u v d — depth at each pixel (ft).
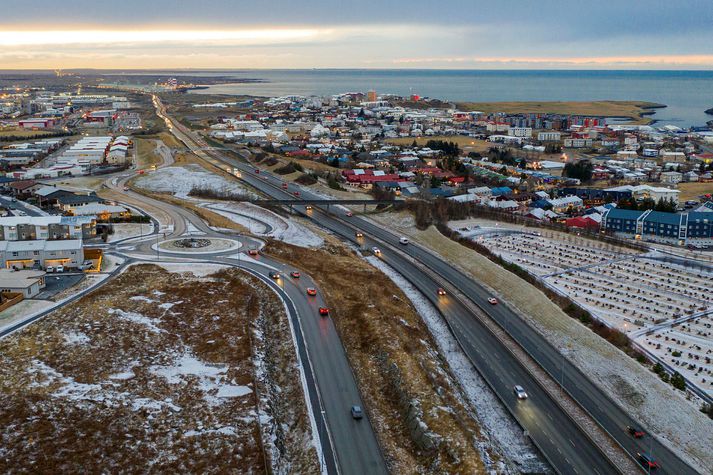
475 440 203.92
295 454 196.85
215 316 290.35
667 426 231.71
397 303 330.95
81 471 175.73
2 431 189.98
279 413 220.64
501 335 308.81
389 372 246.27
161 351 253.85
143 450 188.03
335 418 213.46
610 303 354.13
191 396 220.84
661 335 310.86
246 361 247.70
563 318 324.19
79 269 347.36
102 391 219.00
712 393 255.09
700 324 324.80
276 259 386.73
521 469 200.64
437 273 403.13
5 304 286.87
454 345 294.46
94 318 277.85
